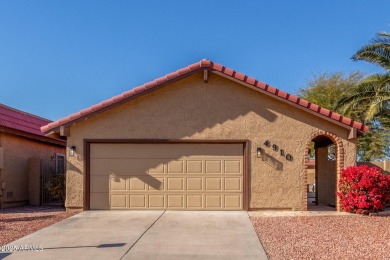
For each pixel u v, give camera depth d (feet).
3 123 58.13
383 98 66.08
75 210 51.16
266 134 51.08
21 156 63.36
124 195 51.52
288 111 51.24
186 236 35.96
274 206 50.60
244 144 51.24
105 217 46.21
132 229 39.17
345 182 49.83
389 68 68.18
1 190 57.52
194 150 51.67
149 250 31.04
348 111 75.00
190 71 49.90
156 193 51.52
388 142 104.94
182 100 51.47
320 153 60.95
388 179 48.32
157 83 50.16
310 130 51.08
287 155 50.90
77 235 36.45
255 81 49.83
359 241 33.91
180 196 51.42
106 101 50.11
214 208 51.16
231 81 51.44
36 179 64.28
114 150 51.78
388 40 67.72
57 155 75.97
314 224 41.57
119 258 28.84
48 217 46.73
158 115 51.44
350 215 47.42
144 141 51.29
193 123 51.29
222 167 51.42
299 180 50.75
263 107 51.34
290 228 39.52
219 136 51.08
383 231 38.06
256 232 37.68
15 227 40.45
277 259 28.60
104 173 51.70
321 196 60.08
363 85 72.28
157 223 42.32
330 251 30.58
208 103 51.39
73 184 51.29
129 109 51.60
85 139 51.49
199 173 51.49
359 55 69.05
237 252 30.48
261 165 50.85
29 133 63.77
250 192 50.72
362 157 112.06
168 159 51.75
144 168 51.67
